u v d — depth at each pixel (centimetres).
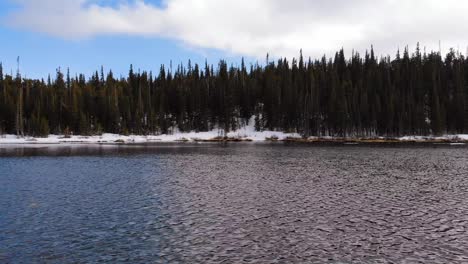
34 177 3488
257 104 13825
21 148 7531
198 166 4384
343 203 2381
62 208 2238
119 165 4488
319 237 1700
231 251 1520
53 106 12219
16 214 2094
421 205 2327
